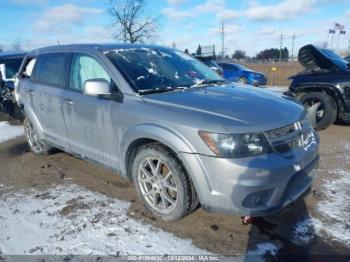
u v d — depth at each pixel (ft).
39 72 16.16
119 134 11.42
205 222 10.66
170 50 14.80
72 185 13.92
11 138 22.53
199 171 9.23
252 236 9.92
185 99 10.56
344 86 21.35
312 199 11.92
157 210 10.86
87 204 12.17
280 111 10.16
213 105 10.05
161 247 9.55
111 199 12.48
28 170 15.90
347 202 11.69
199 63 14.88
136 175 11.23
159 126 9.98
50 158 17.38
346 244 9.41
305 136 10.35
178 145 9.47
